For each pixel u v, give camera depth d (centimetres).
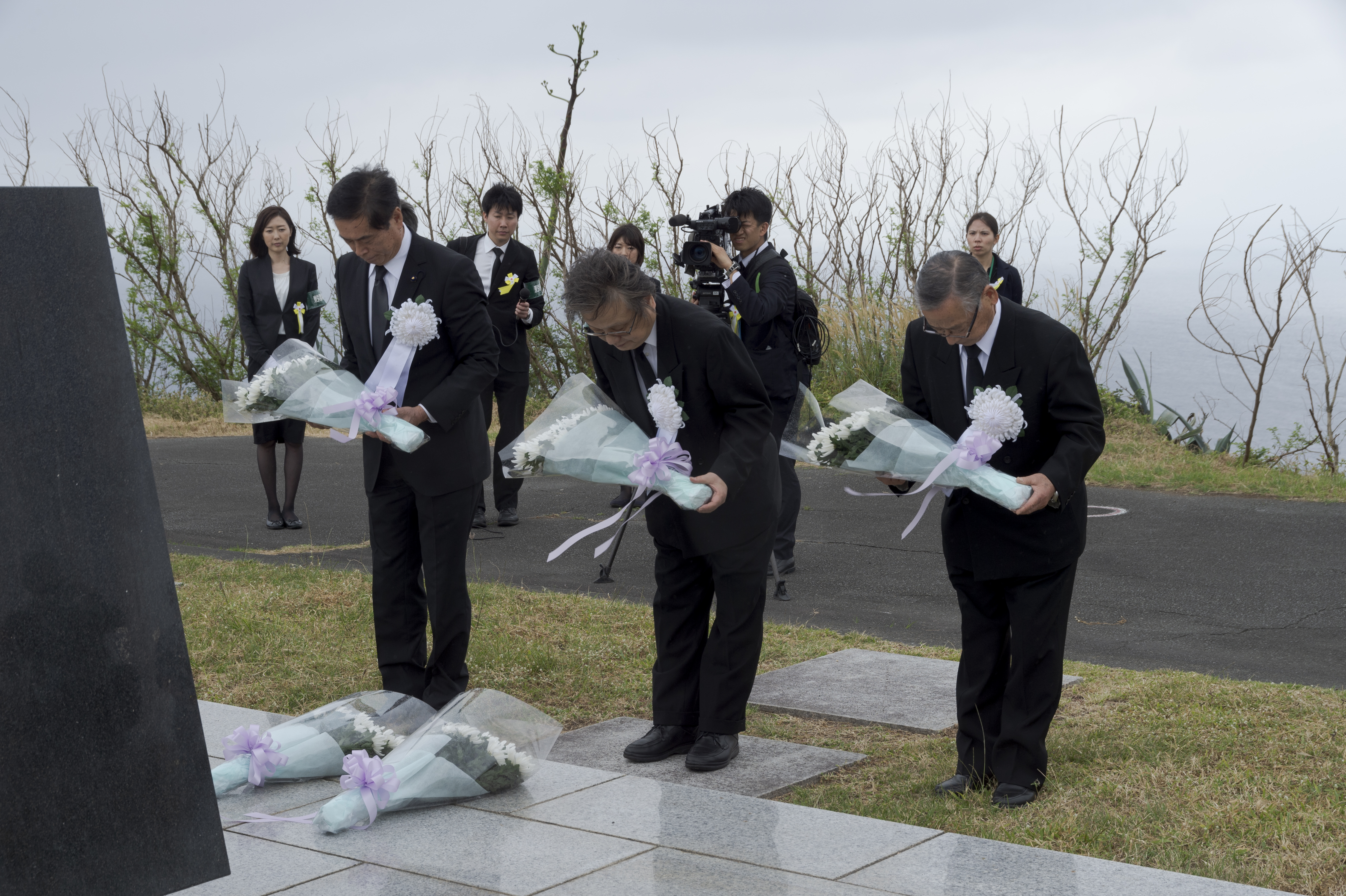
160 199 1733
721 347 403
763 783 404
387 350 470
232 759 380
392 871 308
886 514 945
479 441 494
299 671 548
